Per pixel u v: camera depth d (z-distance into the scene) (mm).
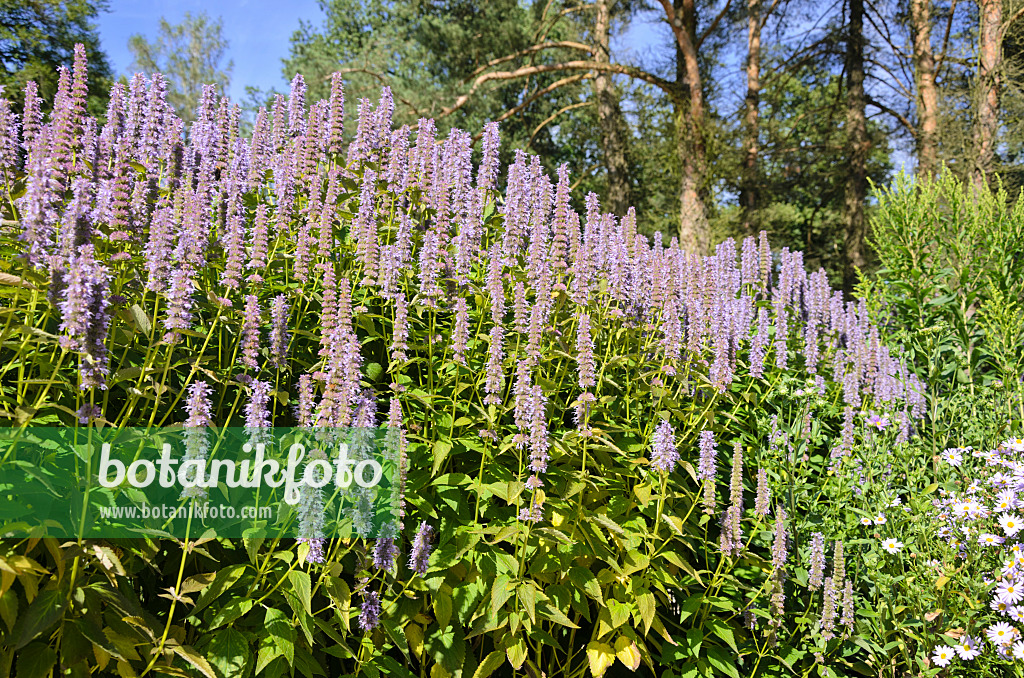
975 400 5527
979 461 4809
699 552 4176
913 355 6535
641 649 3416
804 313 6711
